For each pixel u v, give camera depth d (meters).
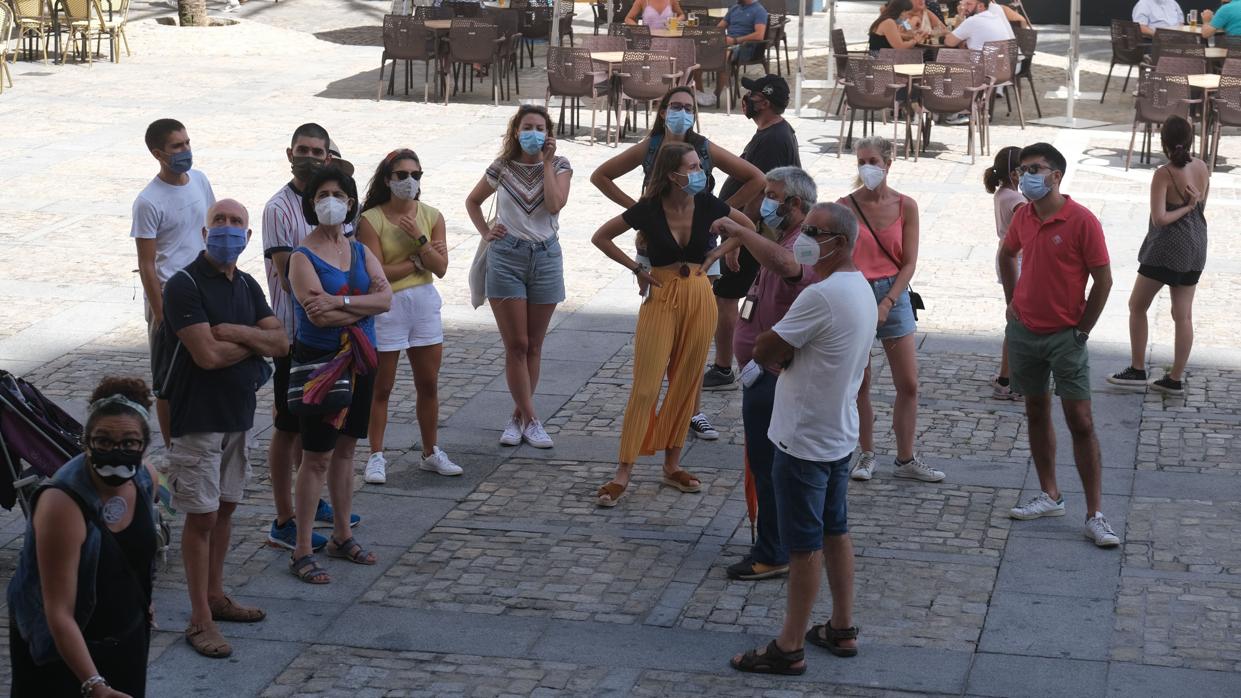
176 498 6.07
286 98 22.22
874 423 9.26
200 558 6.16
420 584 6.95
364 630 6.46
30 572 4.56
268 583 6.93
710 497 8.10
